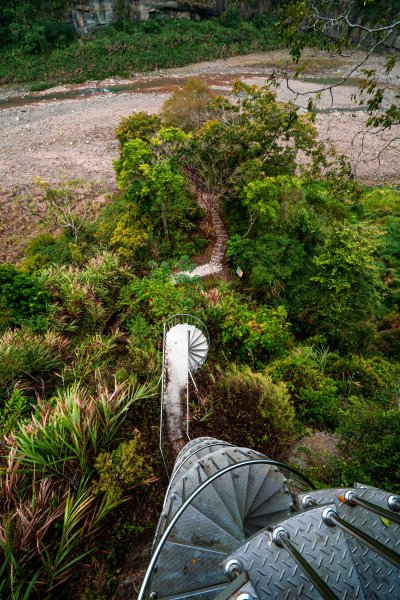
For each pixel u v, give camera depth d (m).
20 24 42.25
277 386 6.95
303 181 14.31
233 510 3.66
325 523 2.18
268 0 46.94
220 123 15.39
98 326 10.61
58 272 12.37
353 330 10.69
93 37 44.66
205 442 5.05
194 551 3.30
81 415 5.72
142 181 14.77
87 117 33.81
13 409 6.62
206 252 15.29
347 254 10.74
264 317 9.62
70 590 4.22
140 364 7.63
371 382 8.43
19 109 35.88
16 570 4.00
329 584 1.94
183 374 7.18
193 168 16.70
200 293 10.95
